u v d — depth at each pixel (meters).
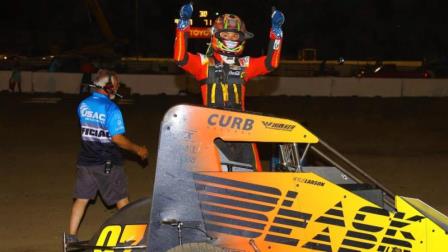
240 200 3.96
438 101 22.98
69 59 32.50
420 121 18.14
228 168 4.27
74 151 12.63
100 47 47.12
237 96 4.97
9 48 63.44
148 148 12.97
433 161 11.89
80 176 6.19
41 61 40.03
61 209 8.07
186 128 3.98
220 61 5.02
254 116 4.06
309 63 46.31
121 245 4.50
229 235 3.96
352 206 4.02
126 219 4.55
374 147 13.60
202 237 3.95
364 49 69.62
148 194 8.91
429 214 4.30
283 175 3.97
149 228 3.95
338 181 4.60
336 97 24.36
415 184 9.80
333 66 44.78
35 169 10.74
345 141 14.46
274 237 3.97
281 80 25.61
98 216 7.73
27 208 8.12
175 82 25.75
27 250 6.46
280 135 4.09
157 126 16.42
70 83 25.84
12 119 17.45
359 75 33.19
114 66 36.25
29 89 25.94
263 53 50.50
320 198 4.00
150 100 22.70
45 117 17.91
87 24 69.44
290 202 3.98
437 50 68.81
